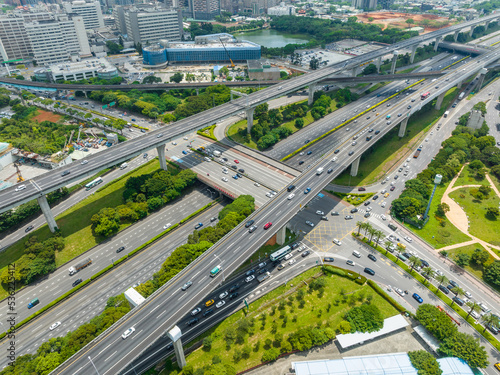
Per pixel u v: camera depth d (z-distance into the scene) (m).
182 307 148.25
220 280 160.75
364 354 153.62
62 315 173.00
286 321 167.00
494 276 183.62
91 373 124.75
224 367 144.00
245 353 153.25
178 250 185.38
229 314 172.12
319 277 190.88
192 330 164.50
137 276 193.75
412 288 184.38
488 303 176.12
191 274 164.75
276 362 151.12
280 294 182.38
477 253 195.25
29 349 157.75
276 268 197.75
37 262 189.75
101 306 177.50
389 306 173.88
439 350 149.88
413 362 144.12
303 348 152.12
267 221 196.38
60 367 127.19
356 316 163.62
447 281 179.75
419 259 192.00
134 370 147.50
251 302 178.25
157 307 148.75
